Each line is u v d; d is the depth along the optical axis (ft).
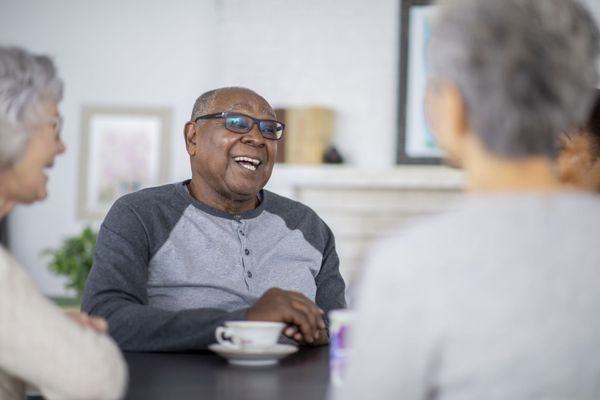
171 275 7.16
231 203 7.71
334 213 15.94
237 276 7.35
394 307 2.89
